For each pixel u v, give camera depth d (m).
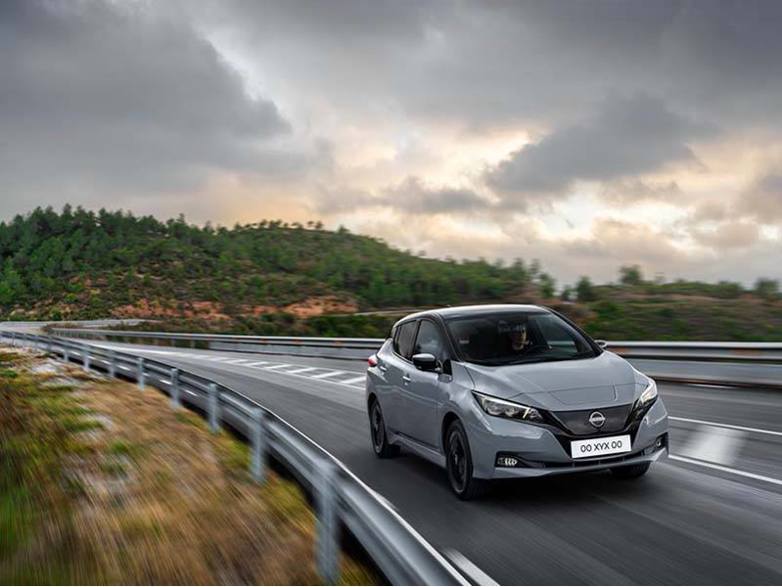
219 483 7.28
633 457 6.01
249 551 5.20
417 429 7.39
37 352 29.22
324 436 10.33
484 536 5.39
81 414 11.96
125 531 5.67
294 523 5.87
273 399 15.14
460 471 6.48
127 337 51.00
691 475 6.85
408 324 8.33
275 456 7.55
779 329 42.12
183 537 5.52
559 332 7.21
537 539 5.23
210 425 10.82
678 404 11.72
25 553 5.19
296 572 4.77
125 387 16.45
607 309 51.94
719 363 14.22
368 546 4.10
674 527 5.30
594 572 4.54
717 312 49.12
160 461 8.29
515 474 5.87
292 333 72.50
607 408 5.93
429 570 3.25
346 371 21.53
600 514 5.73
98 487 7.09
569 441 5.82
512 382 6.17
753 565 4.47
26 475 7.66
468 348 6.96
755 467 7.08
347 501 4.31
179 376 12.76
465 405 6.25
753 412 10.50
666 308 51.09
